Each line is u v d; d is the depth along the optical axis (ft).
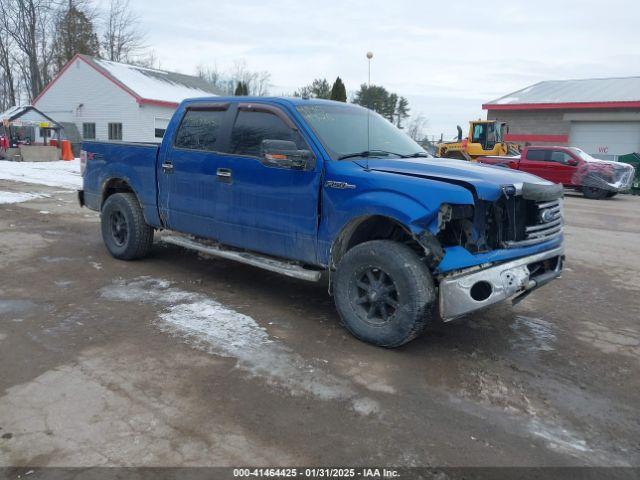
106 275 19.52
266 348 13.58
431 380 12.26
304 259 15.47
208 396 11.09
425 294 12.89
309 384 11.78
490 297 12.82
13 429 9.66
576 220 40.45
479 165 15.93
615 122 93.04
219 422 10.14
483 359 13.60
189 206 18.37
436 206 12.35
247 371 12.28
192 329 14.64
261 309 16.53
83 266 20.63
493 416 10.84
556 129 98.32
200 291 18.07
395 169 14.17
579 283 21.77
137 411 10.41
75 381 11.50
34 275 19.19
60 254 22.38
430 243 12.64
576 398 11.78
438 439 9.91
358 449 9.50
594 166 58.18
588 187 58.85
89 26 149.89
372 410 10.82
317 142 15.02
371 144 16.31
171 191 18.93
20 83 164.25
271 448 9.42
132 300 16.87
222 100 17.69
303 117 15.64
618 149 93.50
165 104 102.89
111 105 103.19
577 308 18.39
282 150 14.42
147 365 12.37
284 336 14.44
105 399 10.80
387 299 13.58
